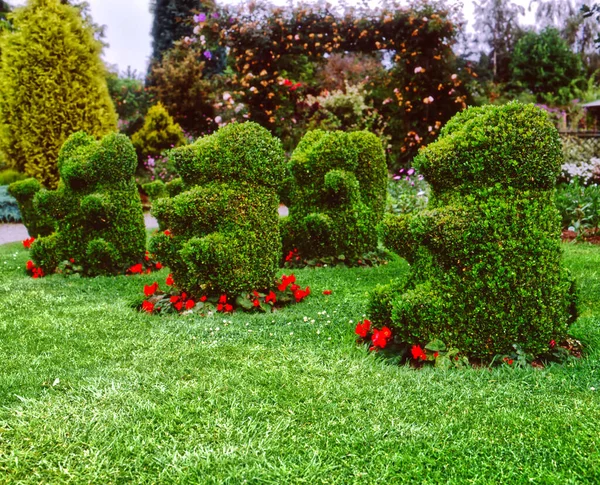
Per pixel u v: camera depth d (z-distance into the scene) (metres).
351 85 16.14
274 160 4.93
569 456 2.38
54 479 2.25
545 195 3.56
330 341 3.92
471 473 2.29
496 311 3.48
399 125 12.11
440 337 3.54
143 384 3.14
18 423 2.66
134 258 6.69
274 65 12.10
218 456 2.40
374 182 7.04
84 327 4.23
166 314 4.69
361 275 6.22
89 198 6.12
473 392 3.04
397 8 11.33
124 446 2.47
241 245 4.79
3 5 19.92
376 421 2.71
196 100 18.22
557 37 25.44
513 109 3.56
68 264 6.39
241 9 11.84
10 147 12.55
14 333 4.07
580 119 19.91
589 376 3.26
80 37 12.62
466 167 3.58
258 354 3.64
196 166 4.79
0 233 10.82
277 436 2.57
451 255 3.51
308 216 6.54
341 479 2.26
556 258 3.57
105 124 12.77
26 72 12.03
